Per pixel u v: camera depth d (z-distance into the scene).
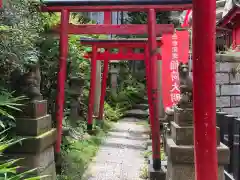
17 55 3.88
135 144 8.76
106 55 10.47
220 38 9.77
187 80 3.85
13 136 3.85
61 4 5.52
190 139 3.77
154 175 5.25
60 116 5.40
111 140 9.23
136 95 16.73
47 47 5.80
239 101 7.09
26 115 3.93
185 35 6.82
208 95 2.41
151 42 5.60
